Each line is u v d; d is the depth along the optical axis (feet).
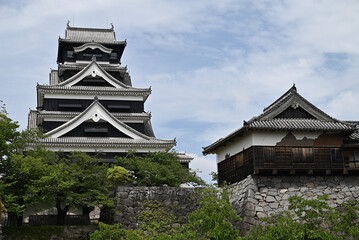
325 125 92.84
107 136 157.07
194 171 130.21
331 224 77.30
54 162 115.85
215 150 106.73
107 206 106.63
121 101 172.24
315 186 91.91
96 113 156.25
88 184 108.27
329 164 91.86
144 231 89.51
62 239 99.04
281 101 95.14
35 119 187.21
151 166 117.91
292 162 90.43
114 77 189.57
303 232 70.64
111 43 192.85
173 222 100.99
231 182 98.27
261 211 88.33
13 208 94.32
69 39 190.29
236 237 71.56
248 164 91.61
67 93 167.73
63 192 104.27
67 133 153.89
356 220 88.94
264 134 91.40
